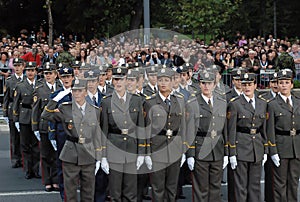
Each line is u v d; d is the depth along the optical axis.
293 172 8.79
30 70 11.25
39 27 36.25
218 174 8.65
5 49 19.31
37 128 10.27
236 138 8.67
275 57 17.77
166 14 29.61
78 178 8.20
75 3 31.75
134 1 29.88
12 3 35.59
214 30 25.55
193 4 25.61
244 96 8.72
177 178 8.53
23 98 11.14
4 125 16.72
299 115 8.70
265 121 8.71
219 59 16.62
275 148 8.69
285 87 8.69
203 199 8.62
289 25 39.22
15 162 12.23
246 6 36.25
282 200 8.80
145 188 9.59
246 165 8.65
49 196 9.99
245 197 8.65
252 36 37.81
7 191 10.34
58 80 10.31
